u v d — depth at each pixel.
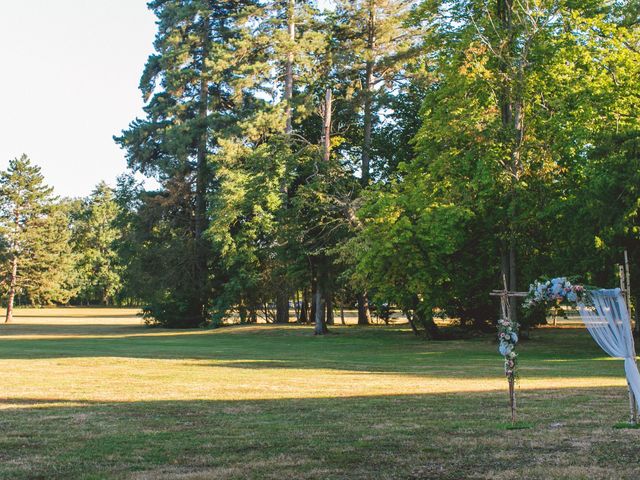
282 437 9.91
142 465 8.20
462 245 33.50
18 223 84.50
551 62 30.22
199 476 7.60
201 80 54.78
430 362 24.45
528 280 31.00
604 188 23.61
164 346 34.34
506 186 30.11
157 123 57.19
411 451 8.78
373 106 51.44
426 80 46.66
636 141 23.75
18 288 82.38
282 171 46.88
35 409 13.02
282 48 49.56
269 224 47.84
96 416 12.10
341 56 50.16
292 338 41.59
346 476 7.54
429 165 32.84
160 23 57.44
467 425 10.66
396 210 32.75
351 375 19.66
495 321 37.41
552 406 12.52
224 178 49.62
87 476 7.63
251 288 51.91
